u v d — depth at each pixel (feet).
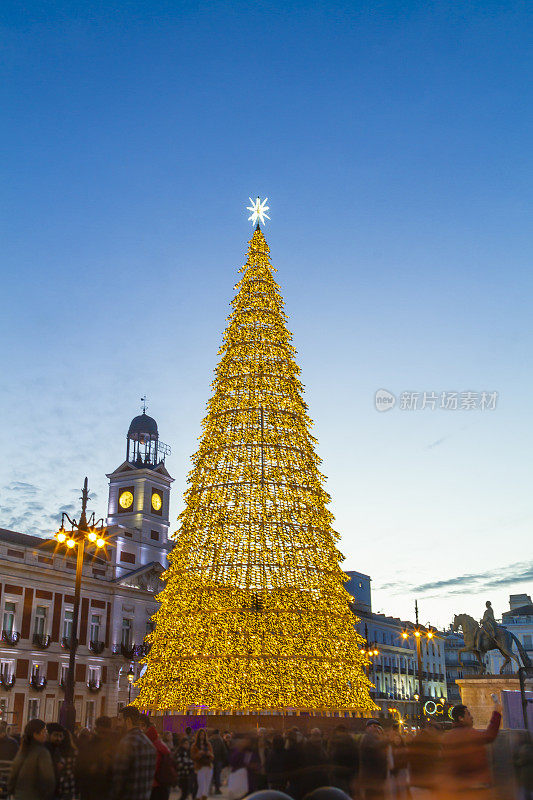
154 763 29.12
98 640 203.00
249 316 116.57
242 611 98.17
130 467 241.35
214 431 109.40
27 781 31.99
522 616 322.34
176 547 106.32
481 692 101.55
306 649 97.86
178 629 100.63
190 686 96.94
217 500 104.06
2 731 64.03
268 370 111.65
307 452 109.29
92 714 194.80
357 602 283.38
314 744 41.98
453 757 31.63
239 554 100.42
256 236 123.95
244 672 95.96
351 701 100.68
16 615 180.55
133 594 216.33
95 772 32.14
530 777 36.01
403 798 48.19
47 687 183.01
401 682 303.68
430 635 156.15
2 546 180.96
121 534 221.46
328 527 106.83
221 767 72.74
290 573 100.17
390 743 45.42
